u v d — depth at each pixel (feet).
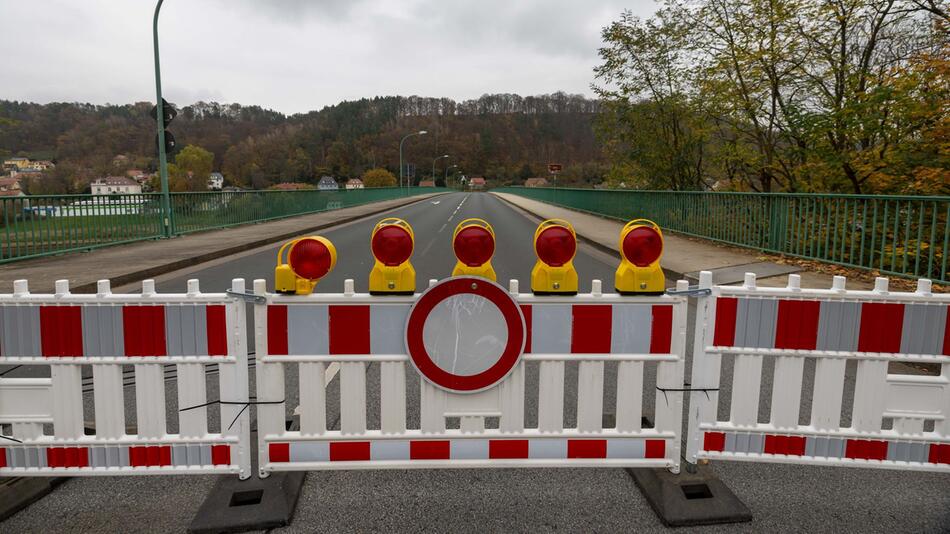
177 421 12.41
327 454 9.40
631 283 9.26
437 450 9.46
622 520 8.78
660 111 61.57
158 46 48.93
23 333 8.94
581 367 9.41
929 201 23.71
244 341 9.17
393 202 150.82
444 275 32.81
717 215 43.06
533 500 9.36
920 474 10.25
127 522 8.75
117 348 9.01
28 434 9.16
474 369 9.19
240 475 9.29
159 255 38.06
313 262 8.98
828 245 30.40
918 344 9.20
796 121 40.09
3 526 8.59
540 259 9.36
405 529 8.52
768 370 16.35
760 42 43.65
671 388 9.46
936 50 36.35
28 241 35.76
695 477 9.48
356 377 9.29
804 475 10.23
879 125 35.17
